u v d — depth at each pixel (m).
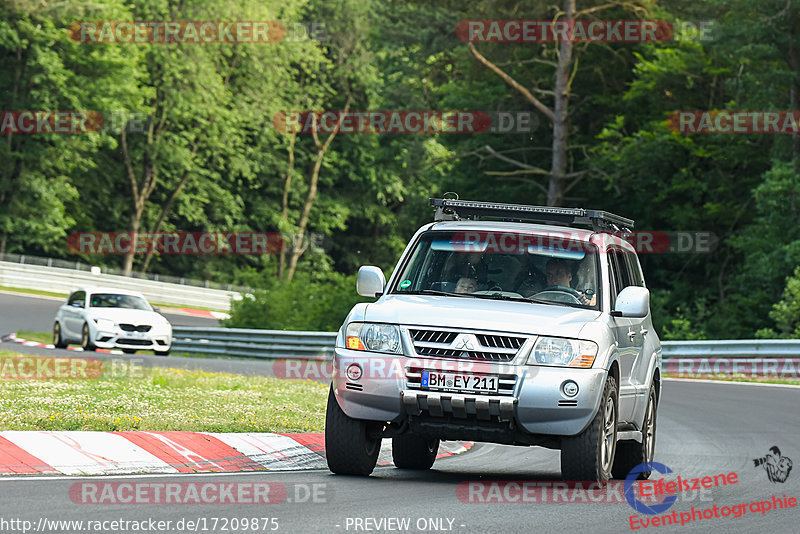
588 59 156.75
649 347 38.47
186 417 43.06
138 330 99.81
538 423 31.09
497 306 32.78
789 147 128.88
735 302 136.50
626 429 36.19
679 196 148.88
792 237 123.75
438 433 32.00
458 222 36.88
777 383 84.38
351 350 32.38
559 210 36.84
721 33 128.62
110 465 32.53
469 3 158.62
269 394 55.94
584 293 34.09
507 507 27.72
